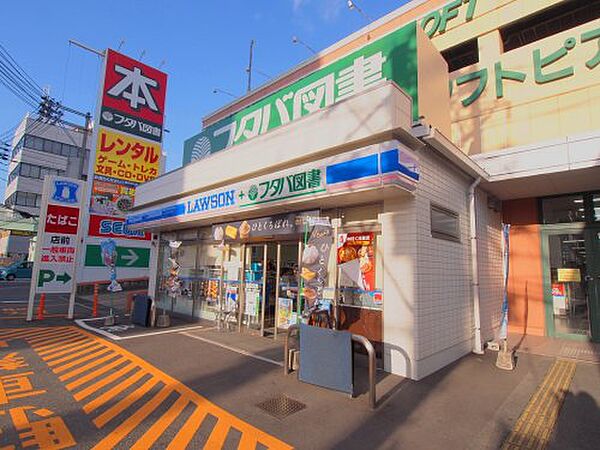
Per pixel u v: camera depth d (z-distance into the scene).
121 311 11.34
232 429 3.40
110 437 3.19
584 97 7.25
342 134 5.35
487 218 8.03
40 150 34.28
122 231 15.41
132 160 15.75
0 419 3.50
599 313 7.33
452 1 9.31
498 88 8.33
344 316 5.96
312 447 3.11
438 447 3.17
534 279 8.28
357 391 4.47
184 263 10.65
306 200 5.71
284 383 4.67
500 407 4.05
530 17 8.17
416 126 5.27
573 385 4.81
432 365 5.32
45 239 9.44
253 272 8.37
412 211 5.25
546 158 6.47
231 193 7.32
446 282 5.98
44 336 7.36
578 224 7.78
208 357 5.87
